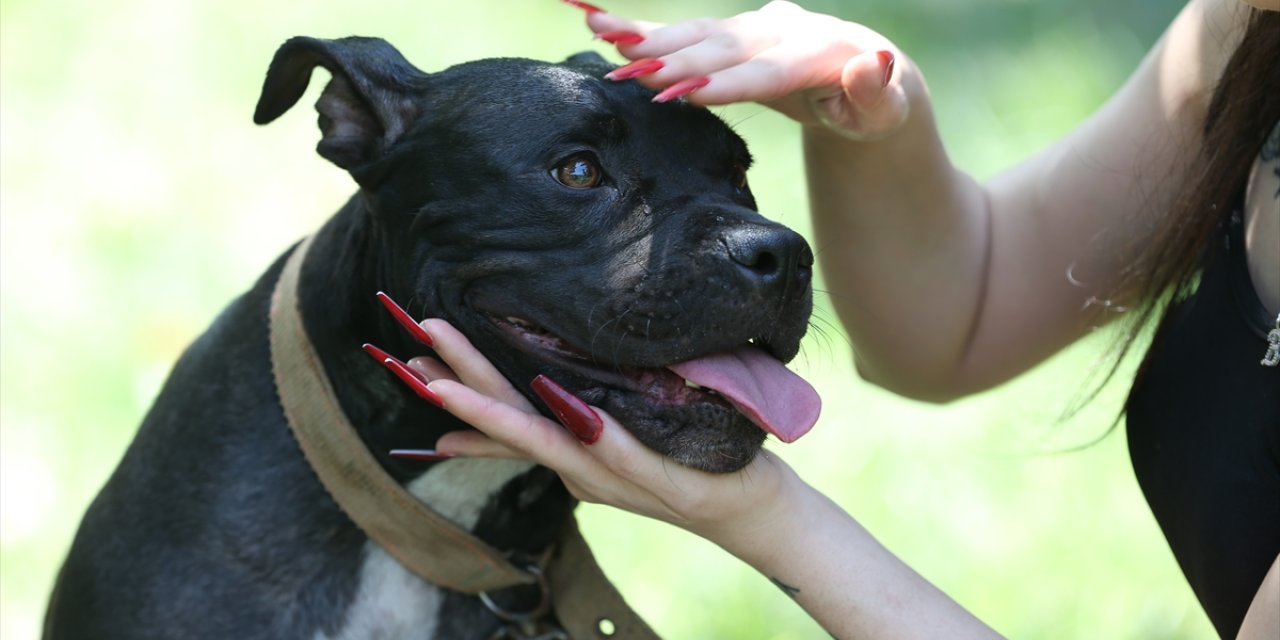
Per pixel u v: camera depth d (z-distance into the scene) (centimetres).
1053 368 909
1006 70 1420
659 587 786
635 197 467
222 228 1177
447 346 436
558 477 520
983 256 570
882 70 465
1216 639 761
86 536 533
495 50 1466
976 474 878
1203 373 467
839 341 952
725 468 438
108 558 520
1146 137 540
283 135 1329
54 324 1025
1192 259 484
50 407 932
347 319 498
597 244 460
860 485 869
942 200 553
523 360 469
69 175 1250
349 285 498
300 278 516
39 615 773
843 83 470
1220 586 461
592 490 451
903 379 593
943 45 1488
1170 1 1545
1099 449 888
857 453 896
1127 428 500
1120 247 550
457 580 519
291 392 509
